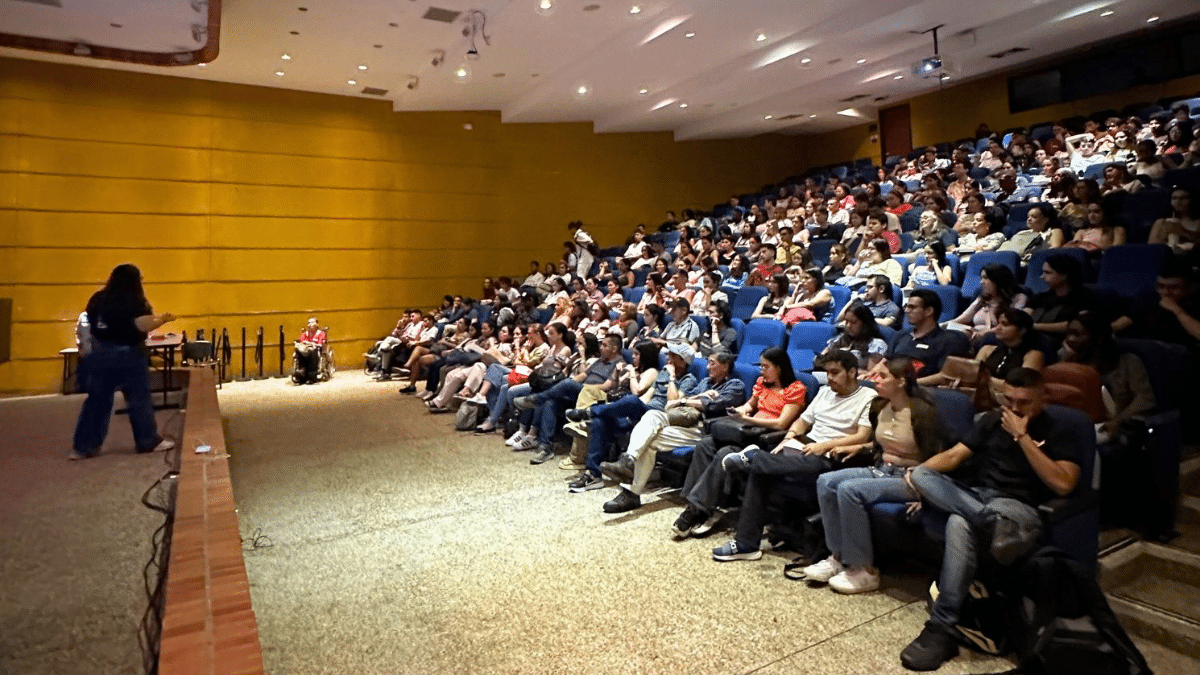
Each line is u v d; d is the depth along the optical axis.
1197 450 2.98
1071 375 2.75
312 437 5.51
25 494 3.19
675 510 3.63
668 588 2.68
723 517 3.31
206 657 1.63
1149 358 2.90
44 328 8.13
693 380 4.22
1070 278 3.57
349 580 2.84
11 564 2.44
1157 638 2.15
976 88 11.25
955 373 3.17
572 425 4.42
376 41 7.67
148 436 4.03
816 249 6.95
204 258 9.04
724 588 2.67
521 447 5.02
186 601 1.88
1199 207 4.11
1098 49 9.77
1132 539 2.55
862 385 3.15
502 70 8.80
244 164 9.27
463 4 6.76
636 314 6.39
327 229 9.88
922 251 5.62
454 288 10.91
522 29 7.35
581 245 10.07
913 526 2.46
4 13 6.74
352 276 10.08
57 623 2.05
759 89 9.57
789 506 3.07
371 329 10.25
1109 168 5.46
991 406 2.98
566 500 3.84
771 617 2.43
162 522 2.83
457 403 6.73
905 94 10.72
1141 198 4.62
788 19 7.34
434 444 5.26
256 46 7.75
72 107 8.27
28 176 8.06
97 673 1.81
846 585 2.59
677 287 6.88
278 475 4.41
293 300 9.65
